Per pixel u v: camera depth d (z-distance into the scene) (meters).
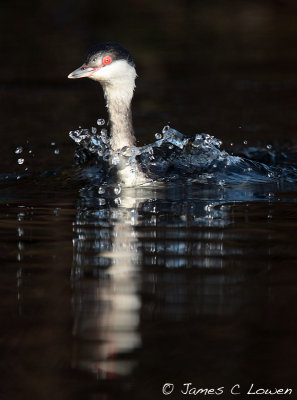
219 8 36.75
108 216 10.02
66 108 19.48
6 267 7.76
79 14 34.94
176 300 6.81
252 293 6.97
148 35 30.61
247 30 31.95
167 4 37.38
